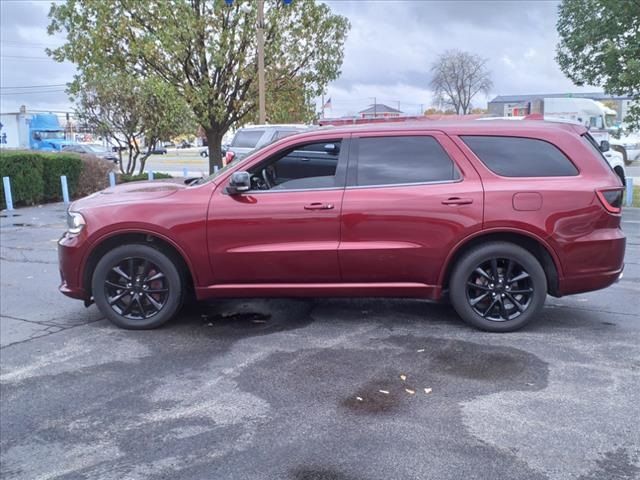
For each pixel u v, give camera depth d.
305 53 21.80
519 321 5.24
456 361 4.61
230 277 5.36
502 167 5.19
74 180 19.91
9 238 11.38
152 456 3.35
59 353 5.00
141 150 25.06
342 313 5.93
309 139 5.34
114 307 5.56
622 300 6.34
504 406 3.82
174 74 20.48
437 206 5.12
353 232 5.18
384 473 3.11
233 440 3.49
